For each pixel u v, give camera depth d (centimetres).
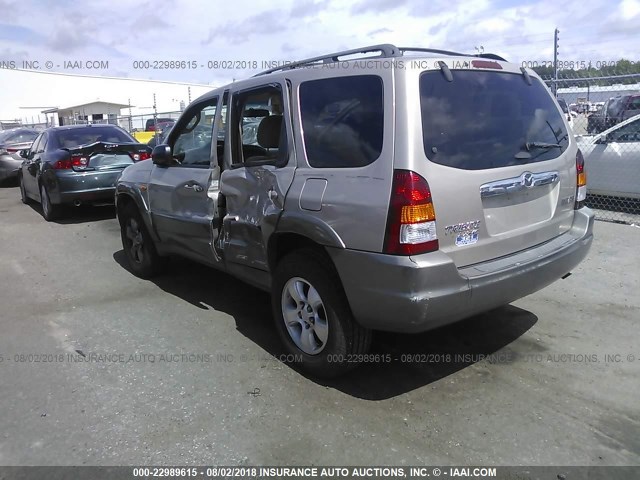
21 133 1552
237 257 409
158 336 427
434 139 296
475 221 307
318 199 321
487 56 390
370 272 295
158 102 5612
